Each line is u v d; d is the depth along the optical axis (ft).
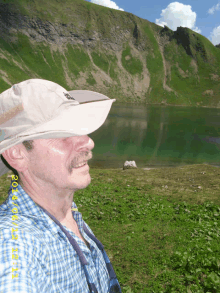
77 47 593.01
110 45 623.77
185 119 320.29
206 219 23.27
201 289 13.47
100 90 523.29
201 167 49.75
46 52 547.08
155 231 20.99
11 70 457.68
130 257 17.33
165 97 538.06
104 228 22.49
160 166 109.91
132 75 582.76
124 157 124.77
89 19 626.64
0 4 542.16
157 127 240.73
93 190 33.60
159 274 15.25
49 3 606.55
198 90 559.38
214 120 328.08
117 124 237.66
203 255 16.34
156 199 30.25
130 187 35.83
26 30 553.64
